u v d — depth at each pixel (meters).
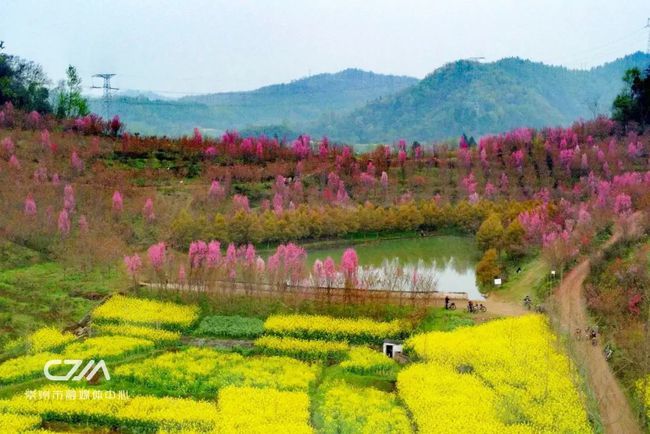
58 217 154.88
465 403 86.88
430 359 100.81
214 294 125.81
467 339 106.50
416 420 84.62
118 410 85.44
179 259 147.25
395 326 113.94
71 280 133.25
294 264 129.25
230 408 86.19
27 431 80.44
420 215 192.62
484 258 145.50
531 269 145.75
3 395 91.00
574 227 157.88
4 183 166.12
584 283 128.62
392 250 181.00
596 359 101.19
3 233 144.50
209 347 109.56
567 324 112.00
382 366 100.88
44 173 180.00
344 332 112.12
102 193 177.12
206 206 187.25
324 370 102.00
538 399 87.69
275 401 88.31
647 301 109.25
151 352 106.44
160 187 199.62
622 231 141.25
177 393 92.38
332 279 126.75
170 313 119.12
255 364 101.44
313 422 85.00
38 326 112.62
